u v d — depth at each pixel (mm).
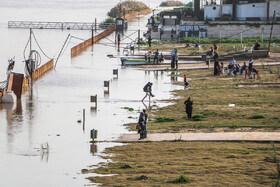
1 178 66938
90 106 130500
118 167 71625
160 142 87438
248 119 105375
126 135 96062
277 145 78625
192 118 110625
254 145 79812
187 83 160750
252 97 136125
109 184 62219
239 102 129125
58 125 107188
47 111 123375
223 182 59188
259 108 119125
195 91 152000
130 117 115750
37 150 84875
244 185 57375
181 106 128625
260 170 63719
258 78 168500
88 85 166875
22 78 142750
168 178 62875
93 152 82500
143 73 198875
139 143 88062
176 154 77375
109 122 110312
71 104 133250
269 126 94062
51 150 84625
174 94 148250
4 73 195375
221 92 147125
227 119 106750
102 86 165375
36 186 62750
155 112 121875
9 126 105875
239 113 113062
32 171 70625
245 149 77000
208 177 62062
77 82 172875
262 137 84625
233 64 182625
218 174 63250
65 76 186750
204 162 70625
